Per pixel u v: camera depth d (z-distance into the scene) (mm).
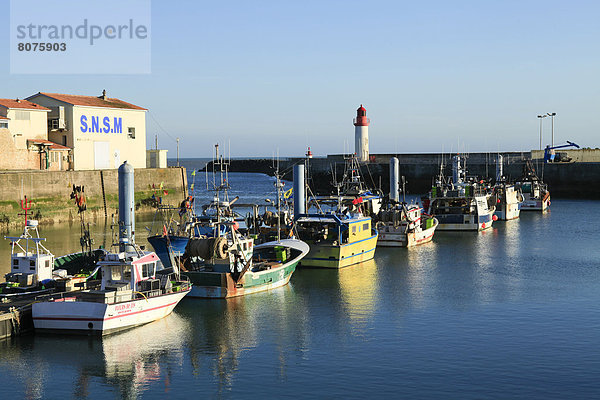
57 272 31062
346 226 43188
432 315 31234
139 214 77812
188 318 30094
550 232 63312
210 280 33094
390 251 51219
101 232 59062
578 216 78875
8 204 61719
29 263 29938
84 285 29953
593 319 30406
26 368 23609
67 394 21656
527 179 91875
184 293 30531
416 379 22875
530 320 30312
